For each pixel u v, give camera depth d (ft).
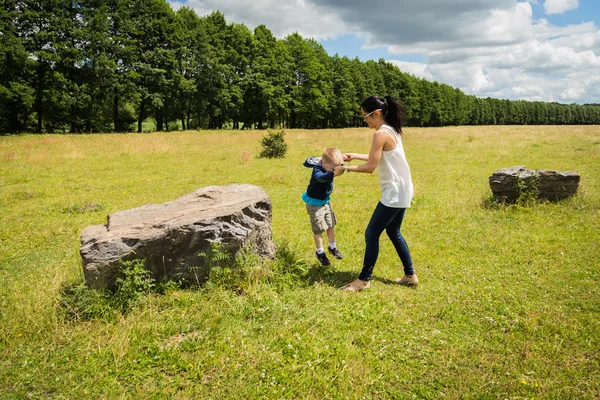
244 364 9.57
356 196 31.81
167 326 11.27
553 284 14.01
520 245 18.60
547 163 45.83
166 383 8.97
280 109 177.47
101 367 9.60
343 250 18.53
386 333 11.01
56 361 9.80
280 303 12.49
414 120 260.62
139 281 12.32
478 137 86.43
